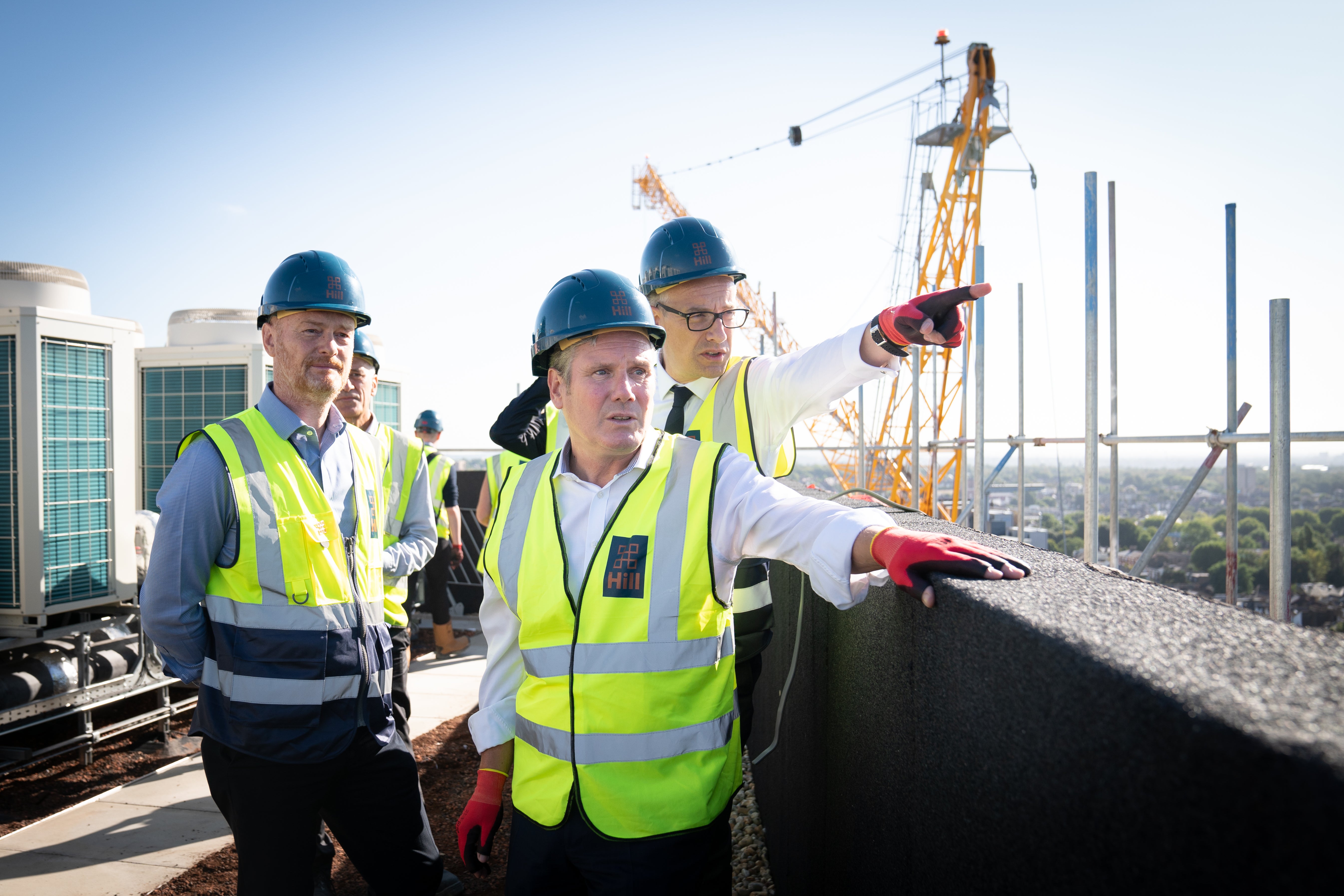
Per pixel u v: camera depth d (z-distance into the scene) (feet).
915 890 3.62
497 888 10.49
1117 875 2.01
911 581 3.55
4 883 10.41
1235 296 9.90
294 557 6.90
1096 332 11.09
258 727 6.53
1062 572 3.60
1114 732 2.04
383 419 26.32
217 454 6.81
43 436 14.62
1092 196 11.25
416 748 15.42
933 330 5.84
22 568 14.40
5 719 13.78
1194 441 10.20
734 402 7.39
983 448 13.41
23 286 15.29
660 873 4.55
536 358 5.44
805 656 7.32
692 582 4.77
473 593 29.66
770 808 10.67
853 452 63.41
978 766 2.89
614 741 4.67
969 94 86.53
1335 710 1.73
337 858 11.28
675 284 7.13
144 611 6.59
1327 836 1.44
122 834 11.87
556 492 5.32
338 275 7.57
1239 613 2.68
